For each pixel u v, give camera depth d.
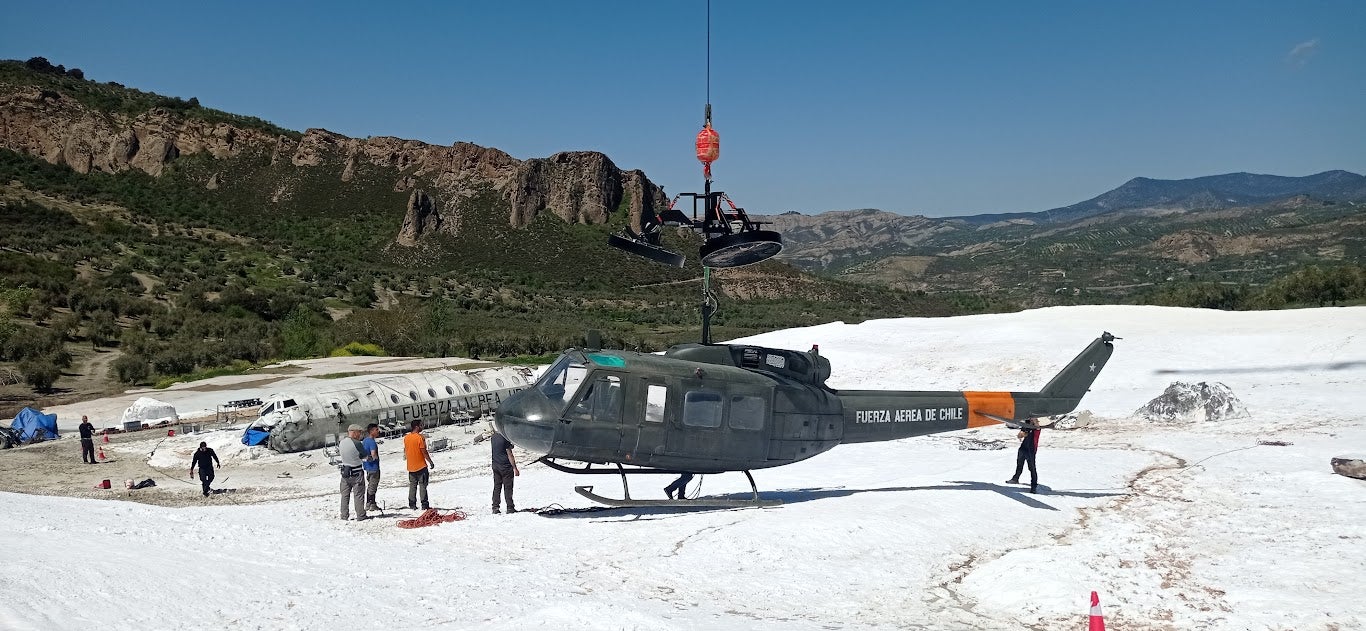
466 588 9.30
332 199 190.00
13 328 64.94
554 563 10.90
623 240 11.05
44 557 9.28
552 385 13.80
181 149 197.25
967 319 47.19
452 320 100.44
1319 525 12.62
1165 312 42.81
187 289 97.06
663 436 13.75
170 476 28.20
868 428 15.41
